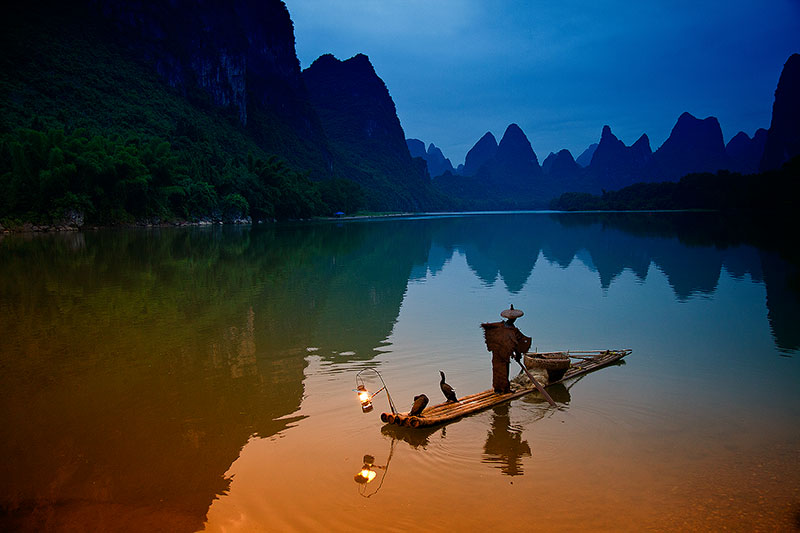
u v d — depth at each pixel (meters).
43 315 11.60
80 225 49.78
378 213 133.50
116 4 112.19
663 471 4.86
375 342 9.41
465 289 15.41
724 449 5.28
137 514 4.25
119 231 47.91
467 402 6.46
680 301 13.40
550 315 11.77
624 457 5.15
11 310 12.17
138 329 10.41
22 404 6.57
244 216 73.50
